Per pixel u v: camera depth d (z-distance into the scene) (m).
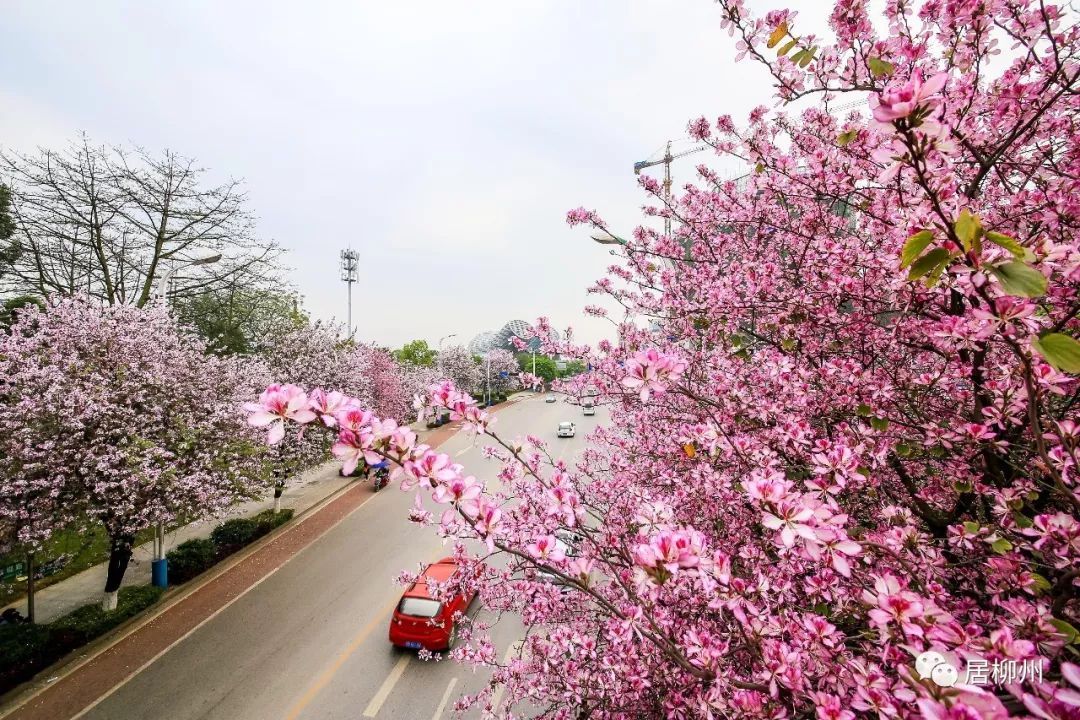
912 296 3.04
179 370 9.34
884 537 2.54
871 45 2.76
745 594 2.36
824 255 3.79
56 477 7.34
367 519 14.63
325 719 6.57
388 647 8.19
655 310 6.01
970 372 2.87
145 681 7.29
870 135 3.21
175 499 8.30
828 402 3.52
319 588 10.30
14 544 7.45
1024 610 1.83
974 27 2.60
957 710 1.06
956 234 1.27
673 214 6.10
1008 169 3.20
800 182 3.76
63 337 8.34
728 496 3.61
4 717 6.53
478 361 54.22
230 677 7.40
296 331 16.36
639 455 5.31
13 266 14.55
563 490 2.58
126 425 8.11
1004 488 2.59
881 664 2.03
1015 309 1.47
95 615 8.47
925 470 3.62
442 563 8.84
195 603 9.62
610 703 3.47
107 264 15.30
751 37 2.74
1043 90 2.71
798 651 2.00
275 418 1.68
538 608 4.04
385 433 1.81
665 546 1.66
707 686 2.62
